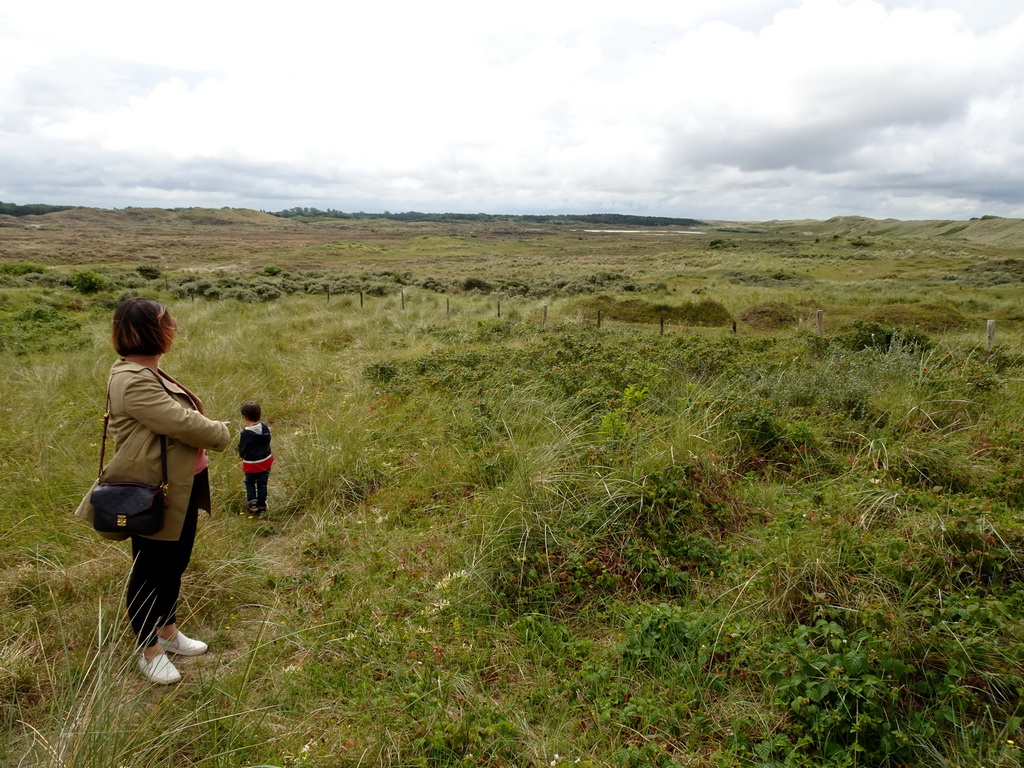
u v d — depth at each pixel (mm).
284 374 9172
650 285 30766
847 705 2414
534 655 2963
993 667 2555
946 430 5449
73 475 4910
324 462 5250
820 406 6066
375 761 2336
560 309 20234
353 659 2928
